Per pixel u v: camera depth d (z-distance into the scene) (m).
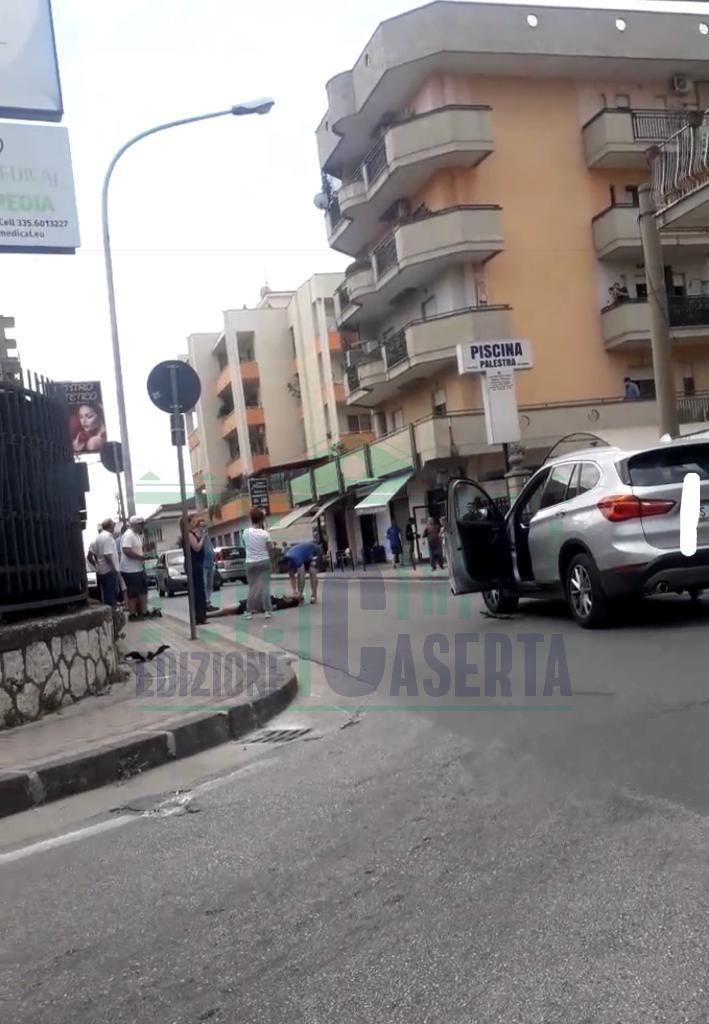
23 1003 3.08
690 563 8.68
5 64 11.44
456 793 4.83
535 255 31.69
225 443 61.00
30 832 4.89
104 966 3.30
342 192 33.88
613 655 7.91
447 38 29.81
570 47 30.95
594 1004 2.77
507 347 23.05
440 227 29.78
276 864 4.12
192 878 4.05
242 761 6.04
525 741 5.66
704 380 33.72
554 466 10.31
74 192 12.02
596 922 3.26
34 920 3.76
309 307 50.19
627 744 5.31
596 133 31.73
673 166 17.73
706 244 31.77
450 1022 2.75
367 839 4.30
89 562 16.17
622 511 8.84
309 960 3.20
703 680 6.59
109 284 18.64
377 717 6.90
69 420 8.48
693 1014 2.67
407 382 34.50
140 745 5.95
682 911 3.27
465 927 3.33
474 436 29.41
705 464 9.09
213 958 3.28
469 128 29.45
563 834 4.09
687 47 32.22
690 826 4.00
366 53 31.48
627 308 31.09
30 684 6.86
